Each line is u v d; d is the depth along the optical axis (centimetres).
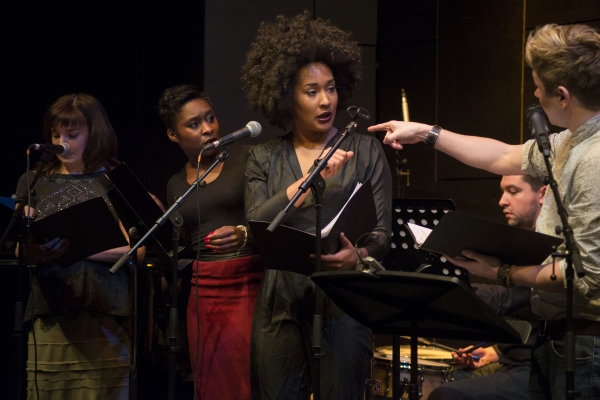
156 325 355
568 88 204
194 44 492
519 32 460
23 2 547
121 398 317
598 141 201
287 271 262
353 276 200
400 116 511
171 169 507
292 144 279
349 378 258
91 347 311
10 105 549
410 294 202
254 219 257
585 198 197
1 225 312
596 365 201
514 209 300
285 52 276
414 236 227
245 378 302
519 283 212
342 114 507
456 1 487
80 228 278
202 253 312
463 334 217
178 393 376
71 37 547
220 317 305
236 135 273
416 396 218
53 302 309
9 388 400
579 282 199
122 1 532
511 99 462
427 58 500
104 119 329
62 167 328
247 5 490
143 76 524
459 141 259
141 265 354
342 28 509
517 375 285
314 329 237
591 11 434
